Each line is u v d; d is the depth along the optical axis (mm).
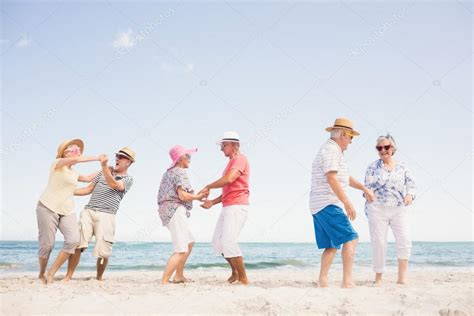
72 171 5121
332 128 4484
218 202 5273
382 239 5031
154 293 3916
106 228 5254
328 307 3479
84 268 8609
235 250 4773
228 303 3561
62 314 3320
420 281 5309
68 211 4977
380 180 5031
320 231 4348
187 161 5062
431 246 14250
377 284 4824
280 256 11492
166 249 11258
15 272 7559
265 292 3896
